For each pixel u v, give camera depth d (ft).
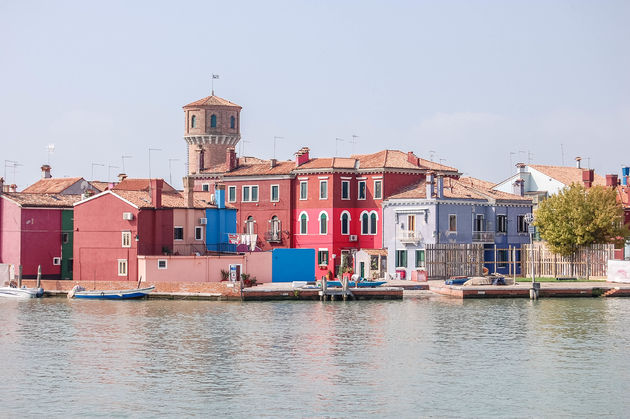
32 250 378.94
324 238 403.13
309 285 343.26
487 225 392.68
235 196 427.33
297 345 241.96
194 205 364.99
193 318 287.69
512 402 187.21
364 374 209.36
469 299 335.88
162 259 343.26
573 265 380.58
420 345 241.96
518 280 372.58
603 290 343.05
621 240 388.78
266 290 331.16
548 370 213.87
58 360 224.94
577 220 375.25
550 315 293.84
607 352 233.76
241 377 206.80
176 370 213.66
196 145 490.49
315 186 406.41
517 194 419.74
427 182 379.14
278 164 426.10
